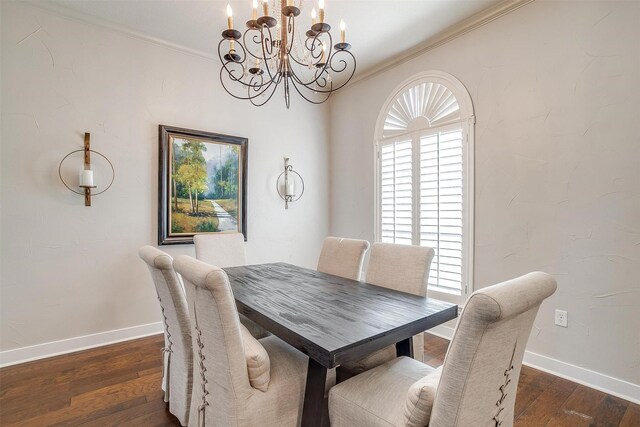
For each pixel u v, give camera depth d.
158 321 3.08
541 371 2.36
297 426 1.44
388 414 1.19
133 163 2.94
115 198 2.85
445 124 2.98
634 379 1.99
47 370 2.35
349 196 4.09
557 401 2.00
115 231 2.86
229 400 1.28
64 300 2.65
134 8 2.56
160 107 3.07
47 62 2.55
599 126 2.10
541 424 1.79
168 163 3.08
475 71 2.76
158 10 2.58
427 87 3.15
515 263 2.52
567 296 2.26
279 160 3.90
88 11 2.60
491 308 0.88
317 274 2.44
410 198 3.31
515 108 2.51
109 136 2.82
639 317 1.97
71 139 2.65
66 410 1.89
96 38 2.75
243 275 2.39
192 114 3.25
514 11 2.50
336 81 4.00
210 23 2.76
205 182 3.30
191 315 1.42
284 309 1.62
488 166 2.68
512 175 2.53
